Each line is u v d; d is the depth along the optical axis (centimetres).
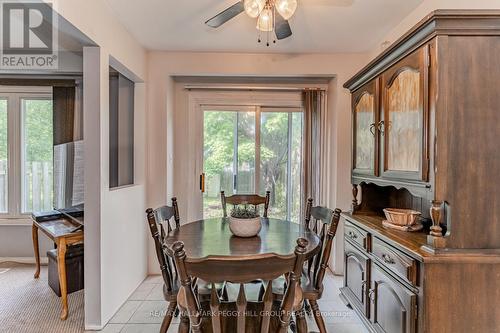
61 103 367
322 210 236
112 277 265
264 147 406
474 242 159
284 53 354
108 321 255
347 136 359
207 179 403
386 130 218
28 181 402
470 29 157
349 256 265
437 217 160
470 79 159
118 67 291
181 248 126
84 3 215
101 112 242
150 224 208
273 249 190
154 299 296
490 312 157
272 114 404
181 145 396
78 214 331
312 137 386
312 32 296
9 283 338
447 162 159
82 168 345
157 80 351
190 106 396
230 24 281
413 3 241
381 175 225
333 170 370
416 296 163
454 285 157
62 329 244
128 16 264
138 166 341
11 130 396
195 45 332
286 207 407
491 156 160
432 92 162
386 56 211
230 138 404
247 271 124
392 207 277
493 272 157
